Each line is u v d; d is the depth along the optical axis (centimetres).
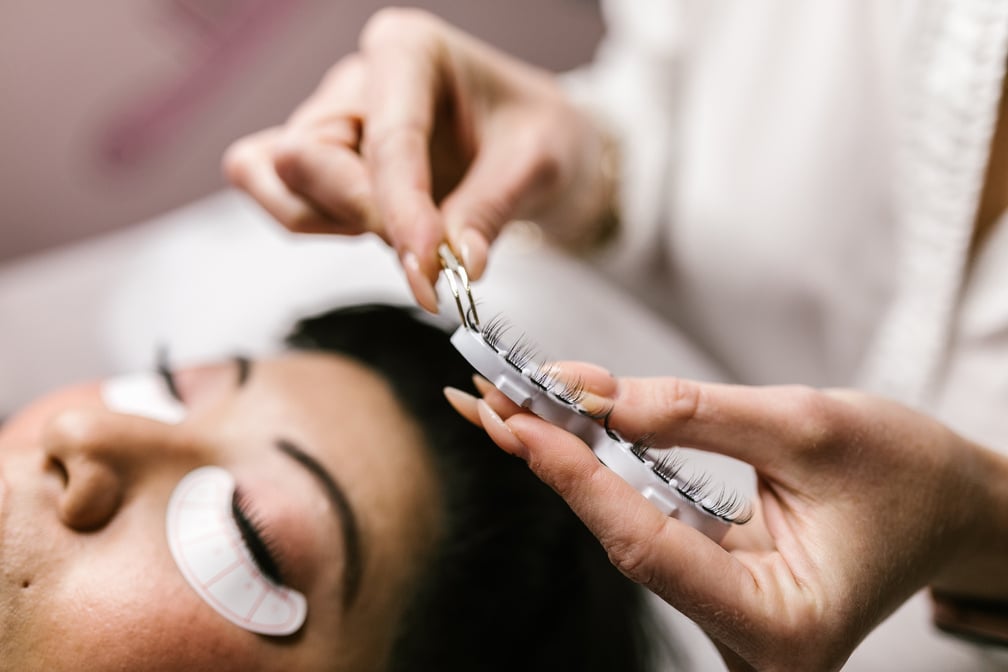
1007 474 48
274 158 59
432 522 64
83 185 155
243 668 52
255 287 118
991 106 63
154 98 151
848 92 78
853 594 41
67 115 150
